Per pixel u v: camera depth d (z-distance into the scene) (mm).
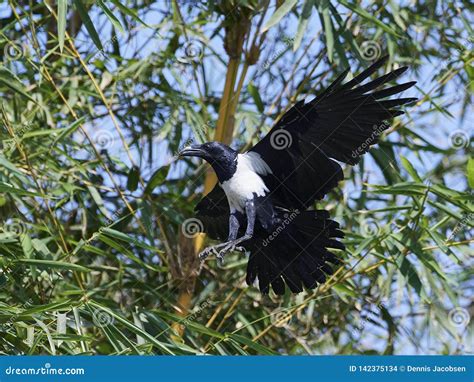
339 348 12289
